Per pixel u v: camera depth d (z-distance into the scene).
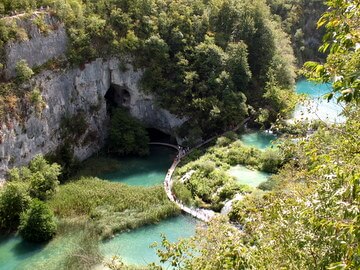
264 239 18.28
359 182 10.67
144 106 78.94
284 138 22.92
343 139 15.58
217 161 66.06
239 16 91.06
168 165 69.94
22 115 58.22
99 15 73.88
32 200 50.41
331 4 12.66
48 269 42.50
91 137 72.44
